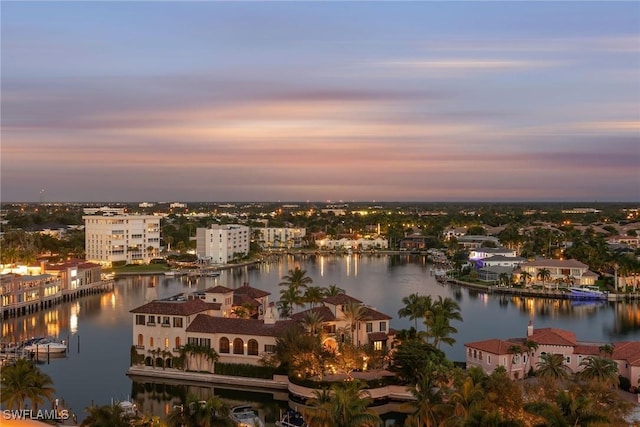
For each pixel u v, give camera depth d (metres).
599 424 62.12
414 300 131.62
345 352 105.56
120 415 72.31
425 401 76.75
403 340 113.88
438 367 94.94
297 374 102.94
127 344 142.75
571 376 100.88
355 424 68.44
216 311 126.94
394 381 102.31
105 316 179.62
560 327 165.25
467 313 186.62
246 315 131.50
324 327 119.25
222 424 75.56
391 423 93.81
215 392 107.75
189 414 75.25
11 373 81.00
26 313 184.50
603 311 192.12
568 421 63.06
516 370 107.62
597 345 112.50
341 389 77.69
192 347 113.06
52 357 130.50
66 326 164.62
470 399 71.06
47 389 82.94
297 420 92.56
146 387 110.19
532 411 66.38
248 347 111.56
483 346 109.50
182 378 112.62
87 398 103.56
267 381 108.56
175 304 117.94
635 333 157.25
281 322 114.88
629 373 102.50
